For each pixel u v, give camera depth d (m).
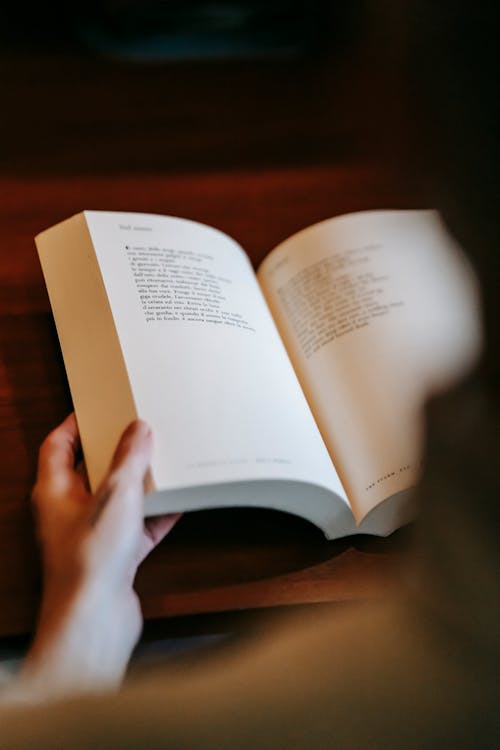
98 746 0.38
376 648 0.40
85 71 1.07
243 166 0.93
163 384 0.58
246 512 0.64
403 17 0.42
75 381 0.60
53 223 0.83
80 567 0.48
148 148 0.95
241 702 0.39
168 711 0.39
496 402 0.37
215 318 0.64
